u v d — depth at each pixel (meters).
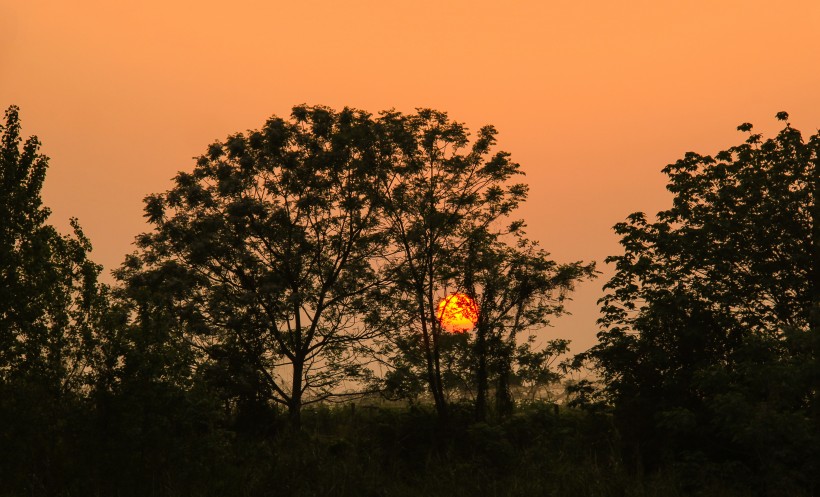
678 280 40.44
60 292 26.17
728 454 32.03
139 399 25.16
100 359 25.52
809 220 42.16
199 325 46.75
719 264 40.62
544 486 27.00
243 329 48.97
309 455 27.11
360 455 29.08
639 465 30.08
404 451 38.16
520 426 39.34
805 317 39.50
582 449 34.31
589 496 26.22
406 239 50.78
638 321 37.97
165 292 47.94
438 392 46.34
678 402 34.25
